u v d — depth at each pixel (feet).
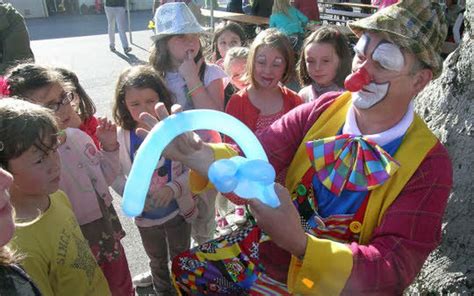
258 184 3.33
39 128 4.59
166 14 8.68
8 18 11.62
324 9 29.58
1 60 11.65
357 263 3.84
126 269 7.14
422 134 4.43
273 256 4.76
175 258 5.10
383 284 3.89
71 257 5.07
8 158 4.51
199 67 8.86
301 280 3.90
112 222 7.16
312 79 9.32
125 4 29.55
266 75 8.45
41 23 43.01
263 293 4.78
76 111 7.14
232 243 4.97
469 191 5.97
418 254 4.08
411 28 4.16
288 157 5.12
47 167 4.76
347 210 4.48
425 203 4.16
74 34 36.27
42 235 4.80
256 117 8.68
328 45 8.84
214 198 8.95
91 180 6.55
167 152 3.98
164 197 7.42
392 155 4.40
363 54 4.33
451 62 6.70
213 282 4.99
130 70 7.66
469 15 6.43
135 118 7.42
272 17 19.92
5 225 3.36
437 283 5.78
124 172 7.68
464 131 6.23
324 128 4.89
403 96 4.35
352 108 4.71
